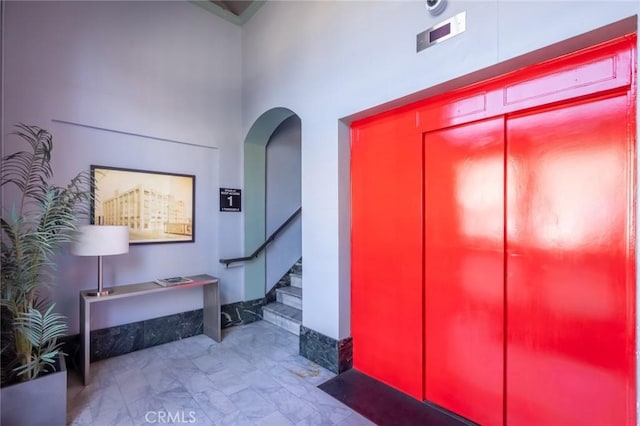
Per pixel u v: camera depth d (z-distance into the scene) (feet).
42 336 6.55
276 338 11.43
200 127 11.91
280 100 10.92
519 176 5.98
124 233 8.72
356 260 8.96
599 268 5.14
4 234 8.15
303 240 9.90
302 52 10.03
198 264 11.94
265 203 14.05
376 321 8.46
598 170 5.13
